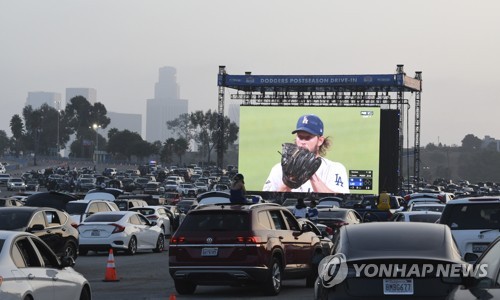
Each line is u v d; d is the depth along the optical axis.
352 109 114.12
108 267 33.81
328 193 114.56
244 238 27.23
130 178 172.88
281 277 28.83
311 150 115.19
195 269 27.44
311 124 115.19
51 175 174.62
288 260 29.28
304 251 30.59
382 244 17.78
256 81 120.50
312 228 33.78
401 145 117.44
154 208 65.00
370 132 113.62
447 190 189.12
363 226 18.89
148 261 44.09
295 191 115.56
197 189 155.25
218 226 27.64
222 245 27.36
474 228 25.61
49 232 35.47
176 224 68.62
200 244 27.52
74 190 149.00
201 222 27.89
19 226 34.22
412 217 37.94
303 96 122.12
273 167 116.31
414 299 16.88
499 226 25.52
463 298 13.64
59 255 36.09
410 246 17.67
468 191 185.50
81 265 41.22
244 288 31.20
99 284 32.59
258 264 27.25
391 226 18.75
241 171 117.12
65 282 19.92
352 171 113.94
